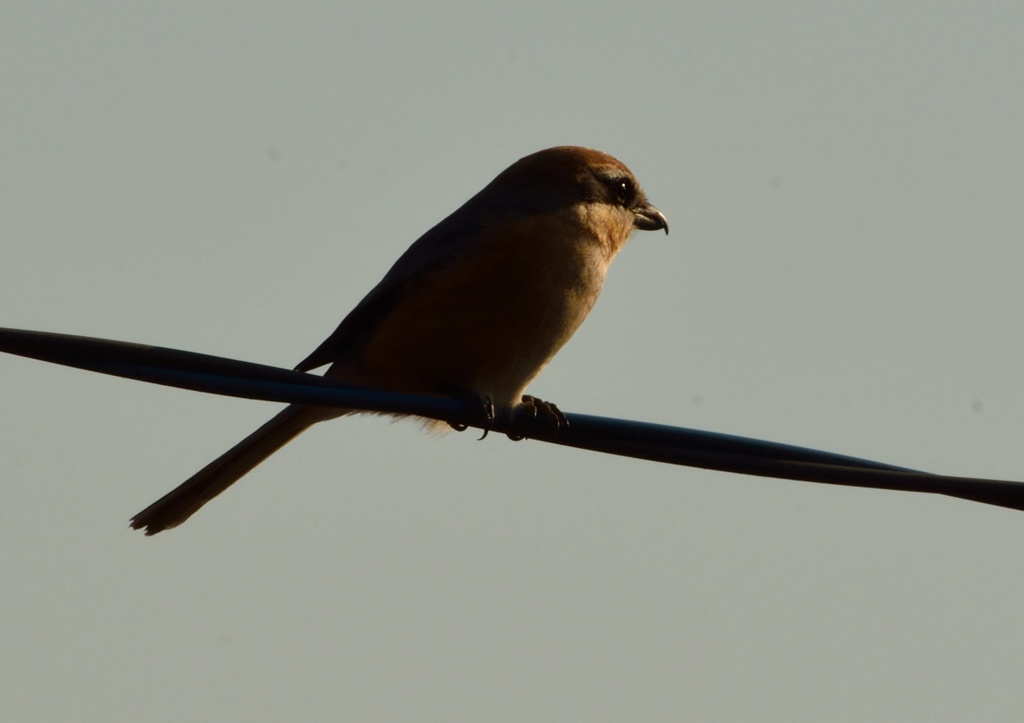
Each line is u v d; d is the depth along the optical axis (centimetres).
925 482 812
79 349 782
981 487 800
